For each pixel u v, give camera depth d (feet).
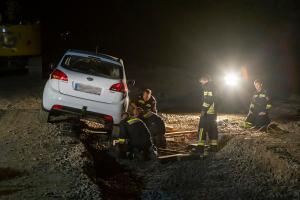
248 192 25.18
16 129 33.06
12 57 61.93
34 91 52.29
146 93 34.63
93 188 22.65
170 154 33.01
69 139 31.12
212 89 33.09
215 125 33.22
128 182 27.35
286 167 27.14
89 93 32.71
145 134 31.37
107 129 38.60
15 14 63.41
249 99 57.98
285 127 39.68
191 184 27.07
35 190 21.53
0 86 54.70
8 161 25.68
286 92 63.31
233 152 32.42
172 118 44.98
